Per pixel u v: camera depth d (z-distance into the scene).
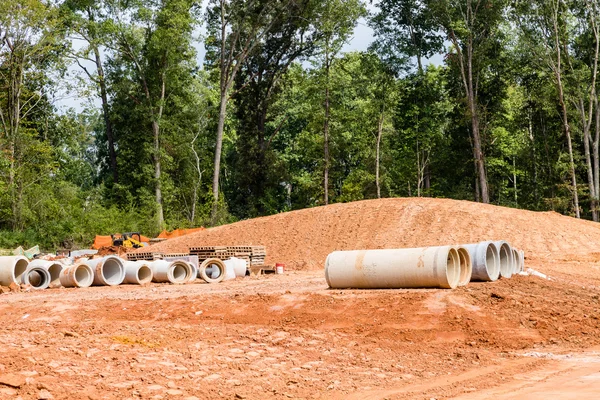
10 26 54.16
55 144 64.50
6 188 51.94
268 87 64.81
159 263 27.02
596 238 35.78
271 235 39.31
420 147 65.88
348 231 37.94
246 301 18.09
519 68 61.72
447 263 18.27
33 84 59.25
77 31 59.91
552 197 60.03
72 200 57.84
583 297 17.89
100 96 66.44
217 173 56.91
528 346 13.77
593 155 58.22
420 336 14.59
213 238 40.53
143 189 61.88
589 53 58.03
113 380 9.52
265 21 58.72
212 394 9.34
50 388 8.65
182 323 16.70
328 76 58.66
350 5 56.91
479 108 61.41
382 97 60.94
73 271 25.73
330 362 11.96
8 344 11.41
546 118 63.28
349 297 17.45
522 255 22.19
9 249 47.88
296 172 76.38
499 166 67.88
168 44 61.31
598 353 12.82
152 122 64.19
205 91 73.38
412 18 65.06
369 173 63.12
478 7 60.38
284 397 9.45
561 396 8.75
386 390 9.94
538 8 54.44
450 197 64.88
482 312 15.79
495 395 9.14
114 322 16.50
